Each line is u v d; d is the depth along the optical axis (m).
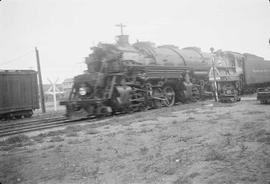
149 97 16.39
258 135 6.57
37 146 7.83
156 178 4.62
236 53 25.48
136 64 15.73
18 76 20.83
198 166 4.93
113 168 5.33
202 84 21.00
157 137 7.60
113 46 15.73
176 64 18.62
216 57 23.16
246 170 4.48
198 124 9.04
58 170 5.47
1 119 20.14
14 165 6.03
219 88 20.86
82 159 6.09
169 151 6.11
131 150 6.50
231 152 5.47
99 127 10.34
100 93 14.70
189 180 4.35
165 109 14.69
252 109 11.84
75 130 9.95
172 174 4.72
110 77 15.07
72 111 14.44
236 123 8.57
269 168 4.46
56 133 9.64
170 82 18.44
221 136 6.97
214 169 4.69
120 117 12.95
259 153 5.23
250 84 25.50
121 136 8.16
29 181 5.04
